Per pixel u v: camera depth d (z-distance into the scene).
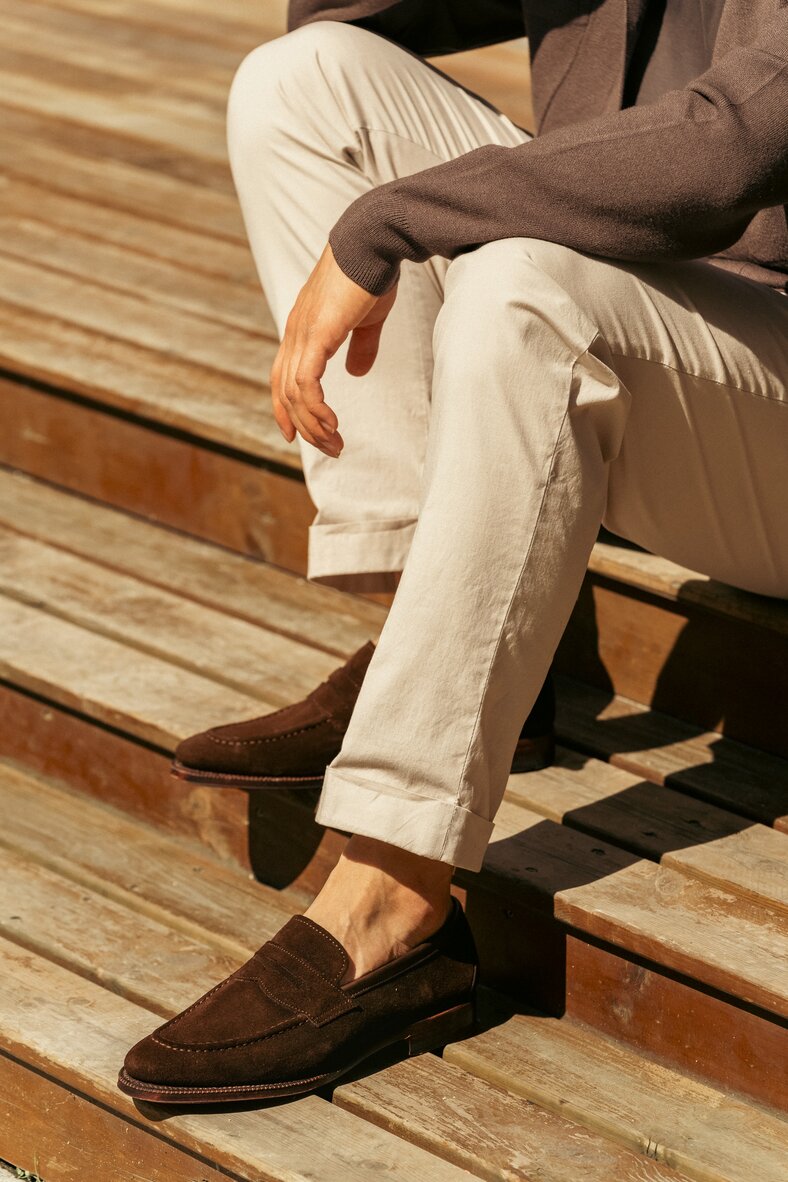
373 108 1.77
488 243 1.42
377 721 1.44
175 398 2.51
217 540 2.54
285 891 1.94
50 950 1.83
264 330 2.80
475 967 1.64
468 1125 1.55
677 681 2.02
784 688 1.91
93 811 2.13
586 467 1.43
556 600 1.45
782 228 1.63
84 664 2.16
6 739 2.25
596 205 1.38
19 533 2.57
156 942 1.85
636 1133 1.53
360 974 1.55
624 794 1.86
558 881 1.69
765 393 1.53
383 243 1.46
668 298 1.47
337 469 1.78
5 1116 1.74
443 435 1.41
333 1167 1.48
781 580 1.74
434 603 1.41
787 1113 1.57
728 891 1.68
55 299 2.91
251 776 1.83
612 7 1.67
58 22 4.84
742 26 1.50
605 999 1.69
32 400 2.71
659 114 1.38
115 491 2.65
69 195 3.43
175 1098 1.50
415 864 1.55
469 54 4.59
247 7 5.18
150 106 4.05
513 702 1.47
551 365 1.39
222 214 3.36
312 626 2.30
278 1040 1.52
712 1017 1.60
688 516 1.62
